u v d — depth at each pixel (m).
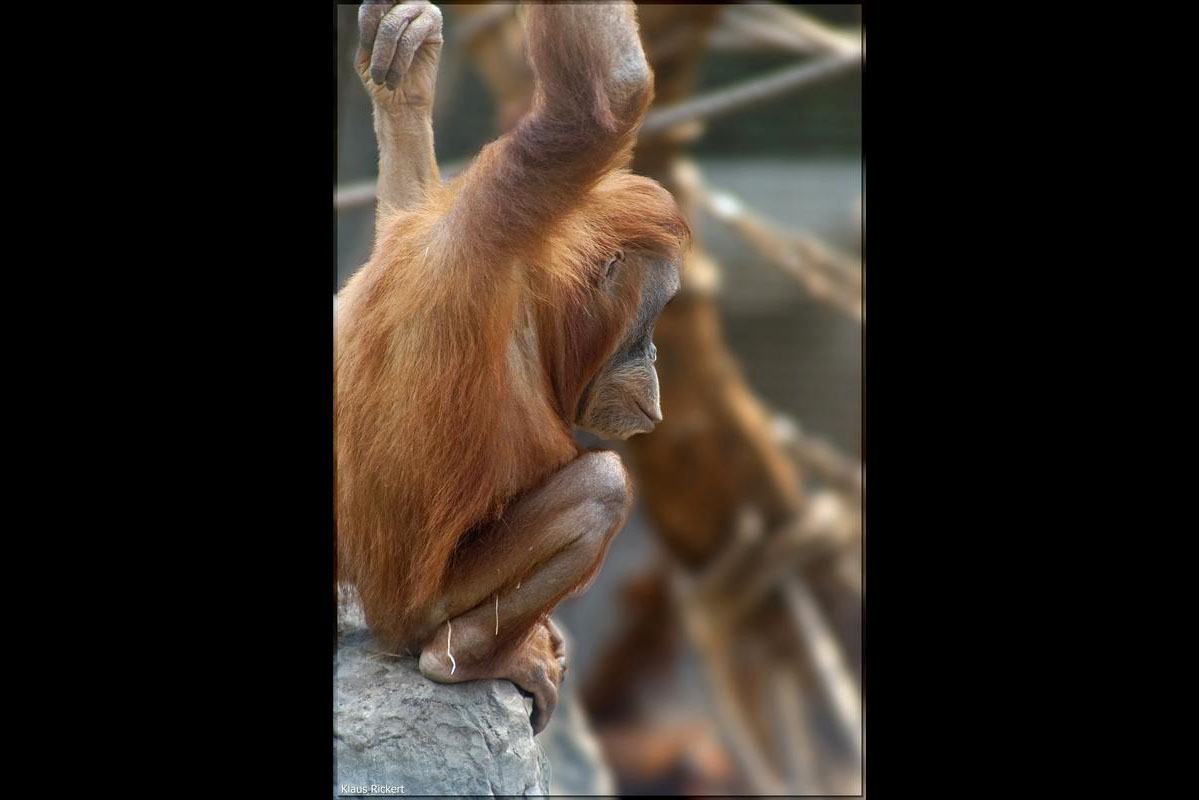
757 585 16.91
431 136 7.68
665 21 14.42
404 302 6.46
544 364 6.88
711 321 16.06
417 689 6.88
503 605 6.84
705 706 18.27
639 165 15.28
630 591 18.78
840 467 17.41
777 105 19.08
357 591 7.12
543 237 6.21
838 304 16.45
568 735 12.64
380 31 6.66
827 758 17.08
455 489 6.54
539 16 5.77
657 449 16.20
